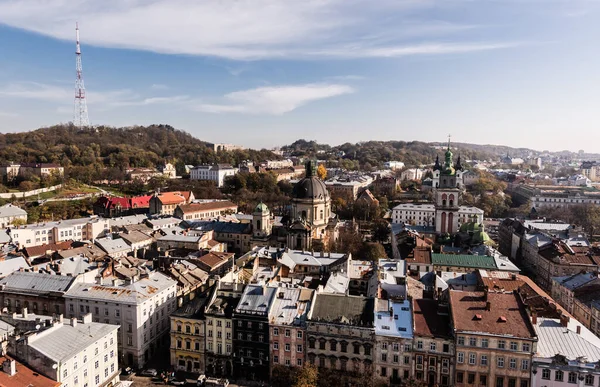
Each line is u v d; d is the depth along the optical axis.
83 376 105.81
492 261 192.88
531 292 145.88
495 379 107.81
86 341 108.00
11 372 92.81
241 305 126.62
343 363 117.44
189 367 130.50
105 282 145.50
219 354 127.06
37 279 146.00
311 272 182.12
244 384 121.81
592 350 107.44
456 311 114.06
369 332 115.19
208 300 133.12
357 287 169.25
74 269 162.12
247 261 184.00
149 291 140.00
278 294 130.12
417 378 113.06
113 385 117.81
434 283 160.00
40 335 102.50
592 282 162.88
